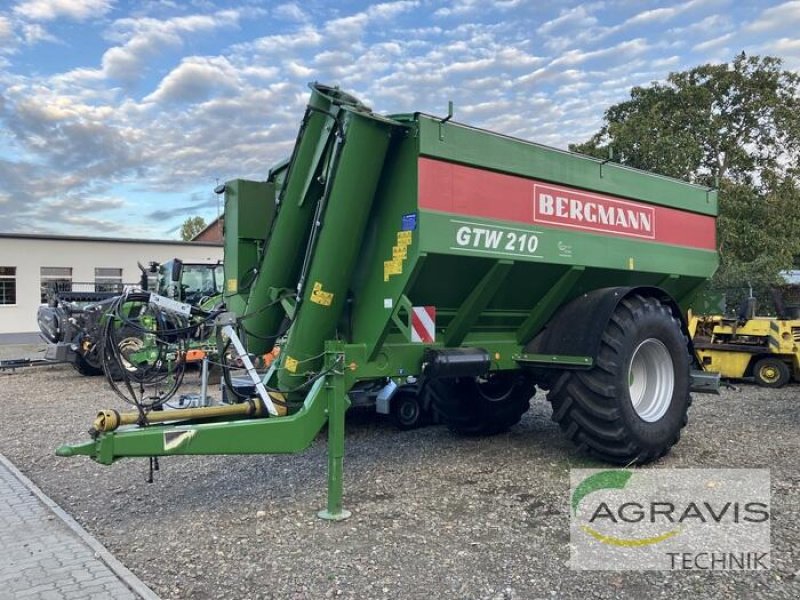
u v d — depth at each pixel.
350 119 4.40
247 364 4.67
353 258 4.70
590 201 5.74
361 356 4.69
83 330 12.73
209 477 5.38
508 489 4.90
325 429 7.14
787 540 3.85
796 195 21.78
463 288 5.03
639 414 5.52
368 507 4.53
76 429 7.62
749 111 21.84
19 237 27.38
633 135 20.95
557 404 5.47
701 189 7.08
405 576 3.42
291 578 3.42
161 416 4.28
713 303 7.63
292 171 4.94
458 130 4.70
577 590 3.25
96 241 29.12
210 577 3.46
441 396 6.63
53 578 3.44
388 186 4.66
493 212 4.92
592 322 5.26
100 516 4.49
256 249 5.65
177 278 8.12
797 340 10.60
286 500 4.72
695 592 3.22
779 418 7.64
